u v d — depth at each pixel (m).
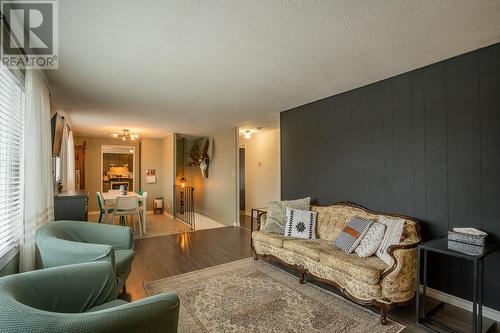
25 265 2.12
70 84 3.10
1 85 1.89
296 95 3.63
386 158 3.02
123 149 8.62
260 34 2.02
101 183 7.89
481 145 2.32
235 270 3.22
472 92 2.37
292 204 3.67
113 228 2.61
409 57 2.47
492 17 1.82
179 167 9.10
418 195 2.73
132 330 1.05
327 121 3.74
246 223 6.32
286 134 4.46
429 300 2.54
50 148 2.79
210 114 4.77
